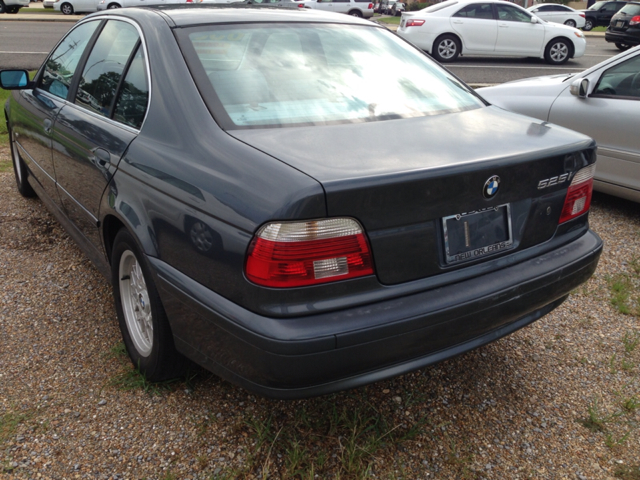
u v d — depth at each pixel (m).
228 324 1.90
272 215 1.77
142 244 2.27
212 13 2.77
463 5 14.09
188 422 2.37
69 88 3.38
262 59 2.51
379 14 45.38
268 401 2.50
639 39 17.84
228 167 1.99
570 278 2.39
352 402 2.52
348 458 2.18
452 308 2.00
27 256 3.87
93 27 3.37
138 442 2.26
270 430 2.33
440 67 3.05
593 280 3.71
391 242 1.90
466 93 2.88
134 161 2.38
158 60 2.47
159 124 2.34
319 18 2.96
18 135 4.33
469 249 2.09
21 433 2.28
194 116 2.22
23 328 3.02
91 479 2.08
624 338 3.04
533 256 2.30
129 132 2.51
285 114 2.28
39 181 3.98
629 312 3.32
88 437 2.28
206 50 2.47
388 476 2.13
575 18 24.92
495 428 2.40
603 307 3.39
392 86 2.64
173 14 2.74
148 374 2.55
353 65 2.67
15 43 14.98
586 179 2.47
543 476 2.16
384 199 1.85
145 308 2.56
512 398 2.59
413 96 2.63
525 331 3.15
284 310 1.81
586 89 4.82
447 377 2.73
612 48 19.45
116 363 2.75
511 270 2.21
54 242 4.10
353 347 1.84
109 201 2.54
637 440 2.36
